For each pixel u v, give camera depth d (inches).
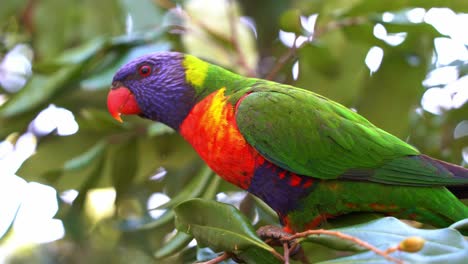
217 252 140.9
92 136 213.0
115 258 243.9
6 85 250.5
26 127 218.7
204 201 136.6
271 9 254.4
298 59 216.7
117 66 203.0
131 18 212.5
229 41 211.2
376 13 200.8
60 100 225.9
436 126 223.0
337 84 214.4
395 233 119.3
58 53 227.5
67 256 247.6
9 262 233.6
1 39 248.8
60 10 228.5
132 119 208.5
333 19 205.2
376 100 214.1
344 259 115.1
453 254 109.9
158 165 213.3
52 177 207.9
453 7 196.9
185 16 212.5
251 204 214.7
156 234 226.8
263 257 140.0
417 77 211.5
